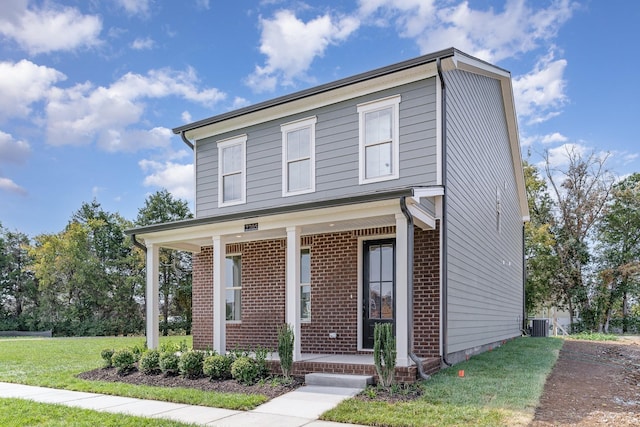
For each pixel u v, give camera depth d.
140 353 9.36
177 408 6.19
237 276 11.94
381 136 9.49
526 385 6.92
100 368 9.42
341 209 7.91
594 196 25.80
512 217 17.16
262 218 8.71
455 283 9.13
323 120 10.35
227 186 11.93
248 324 11.40
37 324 29.67
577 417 5.46
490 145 13.06
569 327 25.86
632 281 24.77
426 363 7.57
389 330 6.82
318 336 10.09
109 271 30.59
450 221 8.90
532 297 26.03
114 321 29.64
